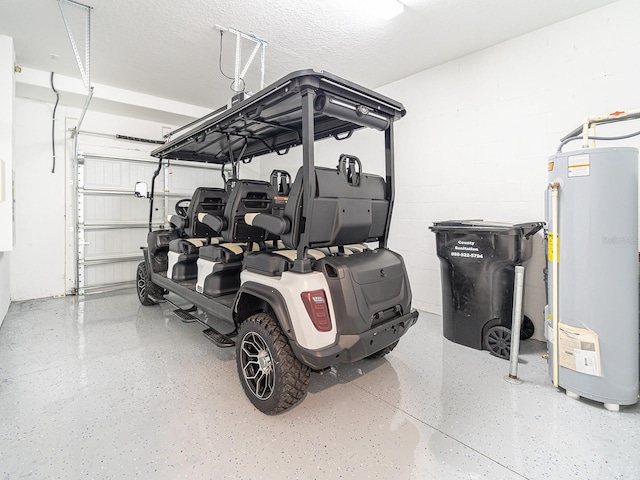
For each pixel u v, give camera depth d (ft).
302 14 9.52
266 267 7.00
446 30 10.23
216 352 9.54
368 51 11.62
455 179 12.23
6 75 10.53
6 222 10.40
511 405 6.78
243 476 4.93
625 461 5.17
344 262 6.73
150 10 9.40
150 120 18.83
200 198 11.98
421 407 6.76
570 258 6.86
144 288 14.28
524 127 10.45
